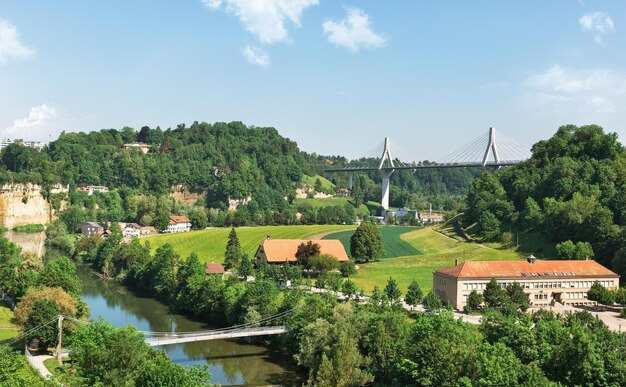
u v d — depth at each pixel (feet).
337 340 383.86
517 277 525.34
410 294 495.00
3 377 275.39
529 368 277.03
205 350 462.19
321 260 644.27
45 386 273.54
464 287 515.50
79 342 336.29
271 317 485.15
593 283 539.70
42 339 399.85
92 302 627.05
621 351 312.71
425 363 314.55
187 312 582.76
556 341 329.52
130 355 303.07
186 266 625.41
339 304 438.81
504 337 346.33
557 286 533.14
